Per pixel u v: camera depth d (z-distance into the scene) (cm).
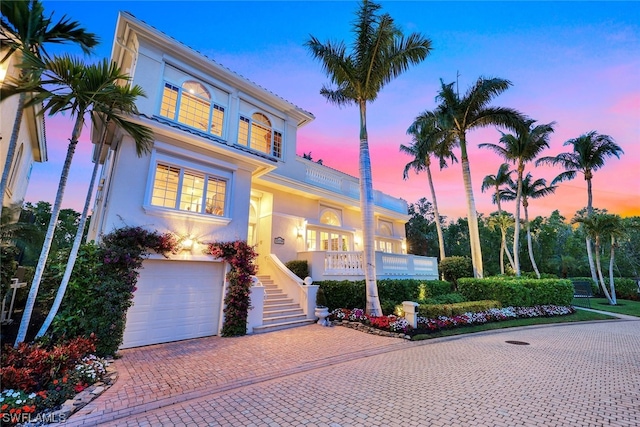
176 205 920
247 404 460
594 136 2414
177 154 934
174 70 1150
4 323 859
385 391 510
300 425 390
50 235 581
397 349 824
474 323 1173
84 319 669
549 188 2636
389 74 1184
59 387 458
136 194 843
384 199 2158
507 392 504
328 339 891
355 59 1170
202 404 462
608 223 2209
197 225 941
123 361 663
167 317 853
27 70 519
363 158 1179
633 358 759
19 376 437
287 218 1499
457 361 703
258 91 1425
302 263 1348
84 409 427
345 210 1845
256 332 977
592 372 633
